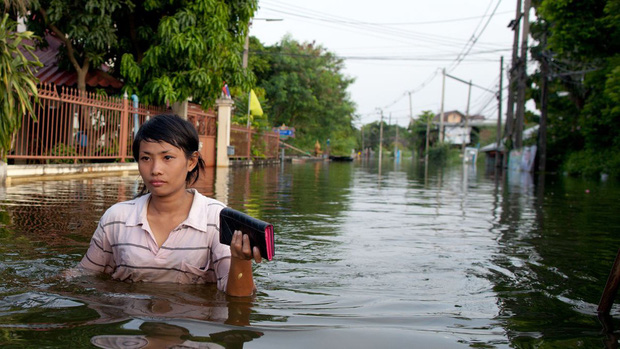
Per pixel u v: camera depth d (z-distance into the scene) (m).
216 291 2.30
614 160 20.75
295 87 37.62
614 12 16.41
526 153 25.78
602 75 21.53
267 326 1.84
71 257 2.95
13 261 2.79
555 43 18.75
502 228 5.16
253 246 1.97
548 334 1.88
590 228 5.21
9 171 8.82
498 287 2.64
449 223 5.50
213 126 17.88
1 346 1.54
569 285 2.71
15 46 7.51
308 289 2.49
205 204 2.39
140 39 13.52
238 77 14.09
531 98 30.78
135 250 2.31
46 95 9.66
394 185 12.72
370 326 1.90
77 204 5.58
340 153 58.09
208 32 12.65
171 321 1.84
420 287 2.61
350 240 4.11
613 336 1.87
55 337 1.63
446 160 49.84
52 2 11.41
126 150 12.61
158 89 12.61
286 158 32.50
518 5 24.92
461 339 1.80
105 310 1.94
